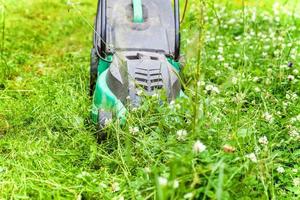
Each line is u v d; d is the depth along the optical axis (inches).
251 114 109.3
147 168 93.6
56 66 142.9
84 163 103.5
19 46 151.9
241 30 158.4
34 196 95.6
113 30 116.8
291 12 178.9
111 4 120.6
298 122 107.6
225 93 116.9
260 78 127.6
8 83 131.0
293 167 102.6
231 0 184.5
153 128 103.5
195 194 87.0
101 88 110.0
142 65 108.3
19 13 173.3
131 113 104.1
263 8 179.0
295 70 125.8
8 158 104.8
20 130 114.1
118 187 94.7
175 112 100.4
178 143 95.2
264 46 141.8
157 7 121.0
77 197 93.4
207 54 137.1
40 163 102.6
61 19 172.6
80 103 119.3
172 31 119.3
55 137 109.4
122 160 99.3
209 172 89.1
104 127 105.7
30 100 122.5
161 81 107.1
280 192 95.7
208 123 97.1
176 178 87.3
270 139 104.5
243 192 90.0
